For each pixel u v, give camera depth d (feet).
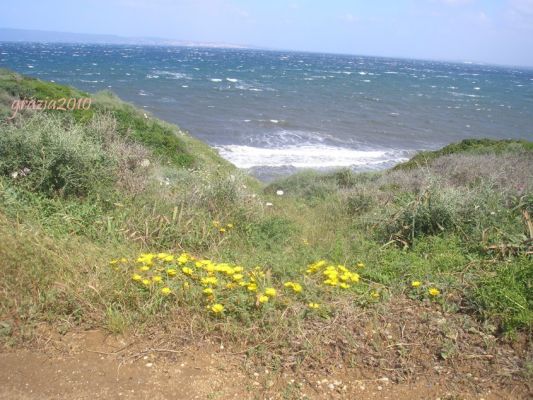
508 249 17.04
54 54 456.04
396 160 85.51
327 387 10.66
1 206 17.44
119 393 10.23
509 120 158.92
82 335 11.97
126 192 22.27
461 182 33.12
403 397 10.46
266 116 126.93
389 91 237.86
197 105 138.51
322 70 415.44
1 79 48.91
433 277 15.55
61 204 18.88
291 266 16.15
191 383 10.61
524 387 10.72
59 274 13.56
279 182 44.34
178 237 18.65
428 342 12.15
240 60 538.88
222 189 23.47
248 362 11.27
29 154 20.47
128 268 14.32
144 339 11.94
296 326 12.38
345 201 29.19
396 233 20.45
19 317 12.21
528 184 25.67
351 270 16.55
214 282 13.14
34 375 10.59
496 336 12.50
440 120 146.72
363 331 12.50
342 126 121.49
